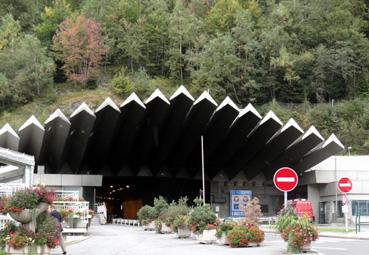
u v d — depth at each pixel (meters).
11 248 13.33
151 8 118.50
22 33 111.25
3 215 15.84
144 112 47.00
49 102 98.81
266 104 98.75
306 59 100.19
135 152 54.19
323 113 91.69
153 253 15.56
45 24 116.38
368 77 101.62
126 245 19.00
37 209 13.66
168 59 111.81
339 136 87.69
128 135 50.25
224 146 52.41
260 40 104.44
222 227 19.03
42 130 44.59
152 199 65.50
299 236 14.63
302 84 103.25
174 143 52.38
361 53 101.50
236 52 103.94
